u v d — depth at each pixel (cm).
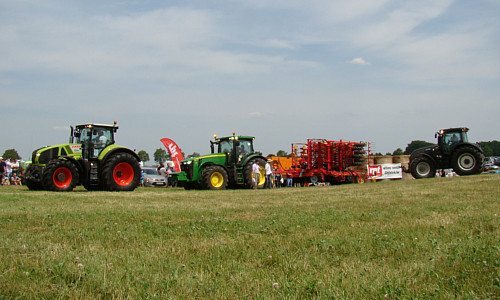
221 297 340
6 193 1393
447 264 430
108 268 409
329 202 1065
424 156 2438
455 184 1602
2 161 2353
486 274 394
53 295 336
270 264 445
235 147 2061
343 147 2597
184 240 560
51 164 1573
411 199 1079
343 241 544
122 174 1722
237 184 2108
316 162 2552
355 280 379
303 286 362
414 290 354
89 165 1678
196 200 1169
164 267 422
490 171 3147
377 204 980
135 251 488
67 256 449
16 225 668
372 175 2916
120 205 995
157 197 1278
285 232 623
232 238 578
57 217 761
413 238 553
